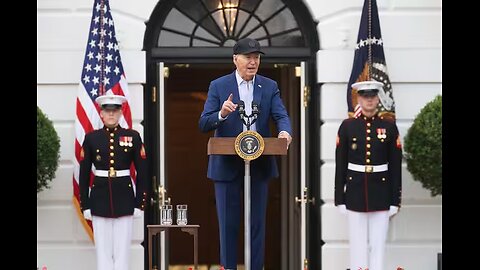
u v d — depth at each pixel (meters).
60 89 33.00
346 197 29.95
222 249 28.25
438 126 30.94
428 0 33.16
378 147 29.62
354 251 30.00
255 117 26.50
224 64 33.81
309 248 33.78
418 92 33.25
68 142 32.88
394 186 29.80
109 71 32.00
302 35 33.91
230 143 25.88
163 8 33.69
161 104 33.59
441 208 33.09
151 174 33.69
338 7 33.25
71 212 32.81
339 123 33.28
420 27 33.19
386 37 33.19
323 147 33.19
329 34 33.25
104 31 32.09
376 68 32.25
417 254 33.09
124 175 29.66
